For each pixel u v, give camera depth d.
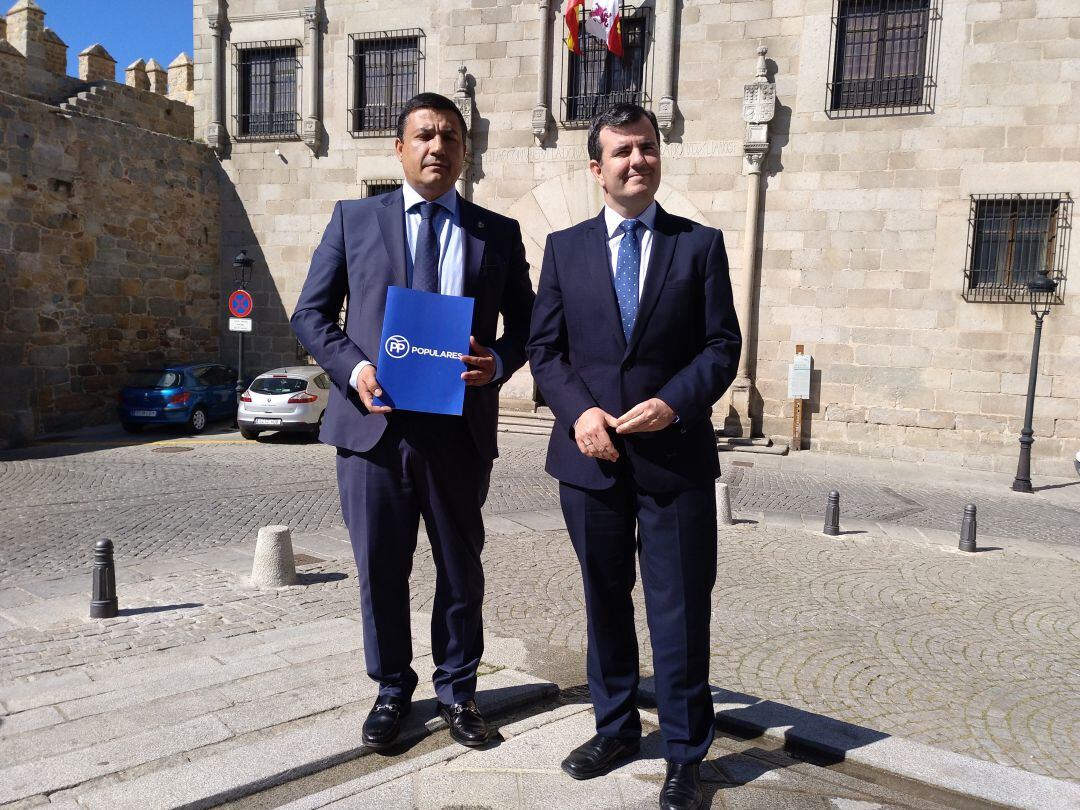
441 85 18.22
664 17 16.28
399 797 2.69
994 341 14.67
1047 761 3.75
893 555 8.24
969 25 14.56
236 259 17.80
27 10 18.16
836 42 15.38
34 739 3.18
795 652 5.21
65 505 9.79
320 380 16.31
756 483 12.59
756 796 2.78
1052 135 14.22
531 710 3.46
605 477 2.71
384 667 3.02
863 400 15.53
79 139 17.22
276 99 19.92
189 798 2.59
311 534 8.46
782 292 15.94
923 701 4.45
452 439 2.93
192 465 12.95
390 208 3.00
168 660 4.60
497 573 7.00
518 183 17.77
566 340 2.88
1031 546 8.98
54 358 16.91
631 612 2.90
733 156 16.17
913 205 15.05
